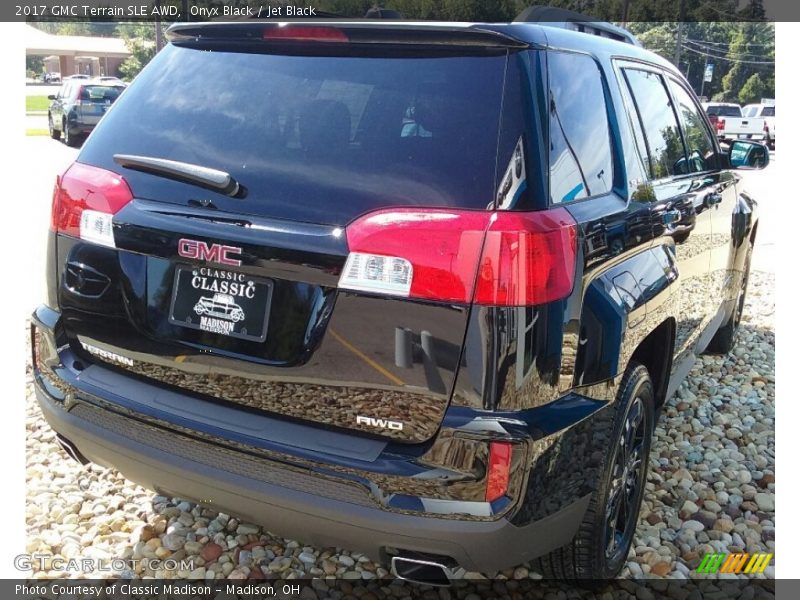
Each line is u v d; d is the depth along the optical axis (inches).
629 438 104.4
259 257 84.6
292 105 90.3
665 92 136.7
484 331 77.2
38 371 105.4
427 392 79.3
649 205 109.7
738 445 159.0
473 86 84.3
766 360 212.1
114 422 94.9
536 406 80.2
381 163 83.1
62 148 652.1
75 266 99.3
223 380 89.3
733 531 126.6
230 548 114.0
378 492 80.3
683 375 146.6
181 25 101.0
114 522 118.3
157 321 92.9
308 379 84.0
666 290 110.6
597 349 88.3
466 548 79.6
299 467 83.2
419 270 78.2
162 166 90.8
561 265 81.1
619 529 111.7
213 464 87.4
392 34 87.6
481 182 79.6
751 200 201.9
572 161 89.7
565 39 96.5
